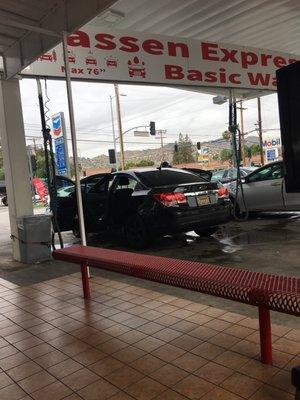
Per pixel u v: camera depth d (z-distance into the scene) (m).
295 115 2.47
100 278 5.54
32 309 4.46
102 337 3.56
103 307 4.32
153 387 2.70
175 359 3.05
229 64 8.98
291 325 3.57
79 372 2.99
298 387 2.16
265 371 2.76
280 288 2.58
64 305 4.50
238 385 2.63
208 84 8.73
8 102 6.80
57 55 6.96
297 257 6.08
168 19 8.02
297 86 2.44
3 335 3.80
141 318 3.92
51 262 6.90
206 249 7.18
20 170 7.01
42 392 2.76
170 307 4.17
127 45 7.75
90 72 7.40
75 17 4.86
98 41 7.45
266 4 7.64
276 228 8.77
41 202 26.67
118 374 2.91
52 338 3.63
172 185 7.22
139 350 3.25
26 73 6.73
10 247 9.28
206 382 2.70
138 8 7.38
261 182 9.80
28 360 3.25
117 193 7.85
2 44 6.10
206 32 8.87
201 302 4.37
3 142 7.05
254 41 9.74
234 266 5.87
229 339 3.30
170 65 8.23
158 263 3.57
